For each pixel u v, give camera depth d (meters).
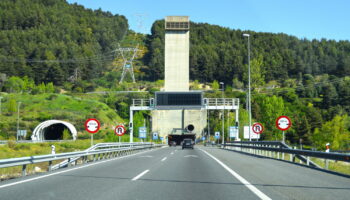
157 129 75.19
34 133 79.19
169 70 70.69
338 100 135.62
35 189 8.59
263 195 7.84
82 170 13.73
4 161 10.04
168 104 45.50
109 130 95.56
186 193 8.06
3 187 8.93
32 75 161.75
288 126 21.23
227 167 15.27
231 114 95.75
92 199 7.23
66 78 173.88
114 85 186.50
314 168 15.00
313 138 67.94
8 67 156.38
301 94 161.12
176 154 28.22
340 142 62.78
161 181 10.27
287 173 12.83
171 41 70.75
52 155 13.66
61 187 8.95
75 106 114.38
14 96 122.94
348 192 8.41
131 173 12.58
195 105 45.62
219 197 7.57
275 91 165.25
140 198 7.38
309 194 8.05
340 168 20.36
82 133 89.88
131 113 46.34
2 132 83.12
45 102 116.75
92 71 188.00
